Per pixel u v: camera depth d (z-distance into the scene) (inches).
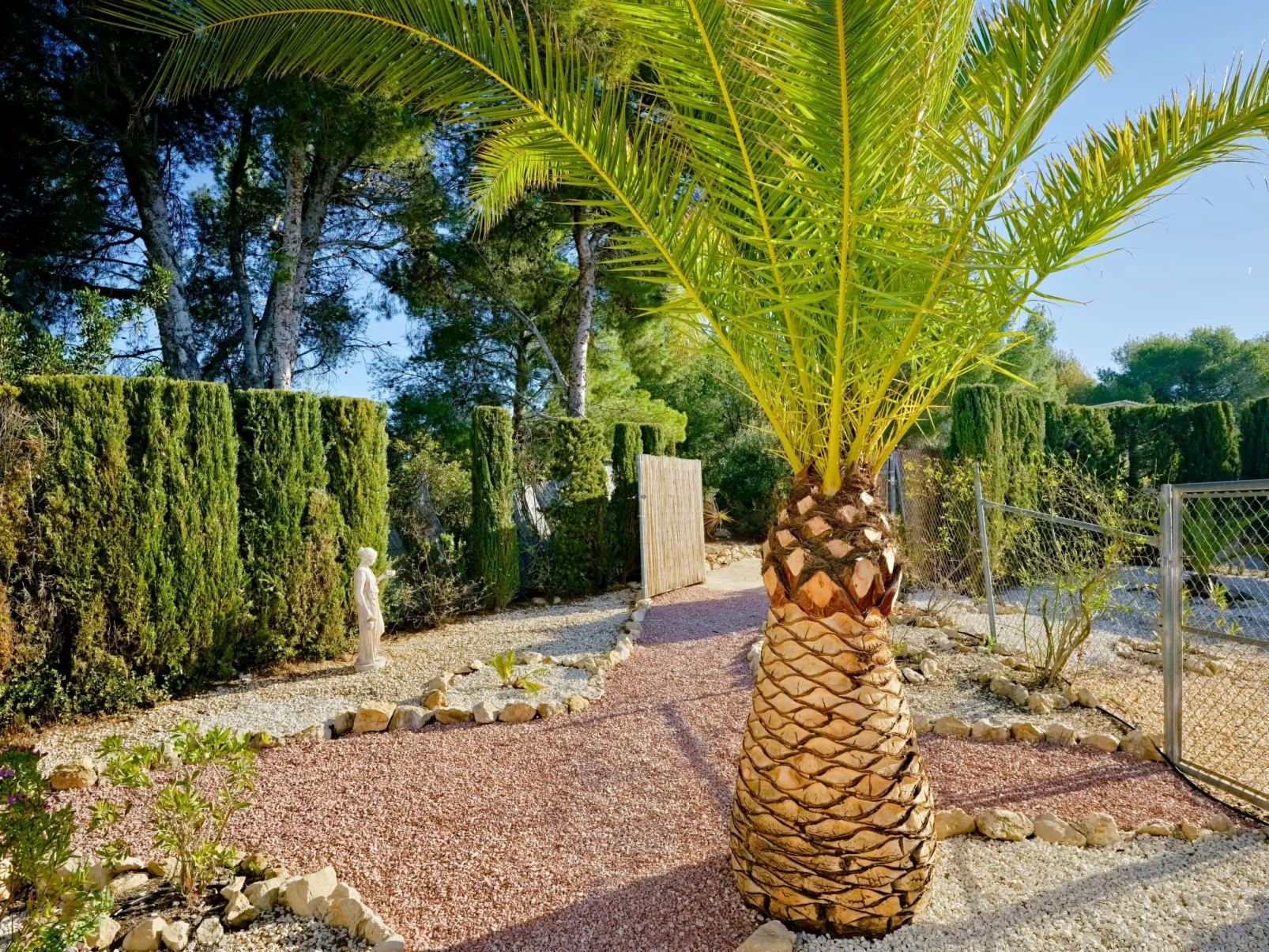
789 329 91.7
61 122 362.0
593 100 90.0
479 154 146.2
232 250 433.4
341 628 258.1
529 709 184.5
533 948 93.7
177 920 100.1
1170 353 1364.4
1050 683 185.3
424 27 85.5
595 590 391.2
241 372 459.8
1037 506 275.9
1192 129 88.3
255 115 409.7
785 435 103.2
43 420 194.2
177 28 88.1
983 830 115.4
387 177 472.4
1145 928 88.8
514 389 572.1
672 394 674.2
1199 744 151.1
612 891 105.9
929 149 89.0
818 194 82.4
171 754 163.8
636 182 92.4
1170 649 141.8
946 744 154.5
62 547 194.9
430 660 245.4
